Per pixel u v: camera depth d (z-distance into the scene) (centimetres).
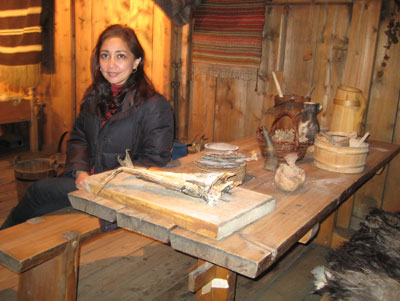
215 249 123
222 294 168
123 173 173
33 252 159
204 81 408
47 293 179
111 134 219
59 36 505
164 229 134
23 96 506
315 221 155
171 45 409
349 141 227
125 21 443
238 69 375
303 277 271
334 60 331
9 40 458
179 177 150
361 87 317
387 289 174
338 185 195
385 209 338
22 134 571
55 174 340
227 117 400
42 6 496
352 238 228
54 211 207
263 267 119
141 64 220
